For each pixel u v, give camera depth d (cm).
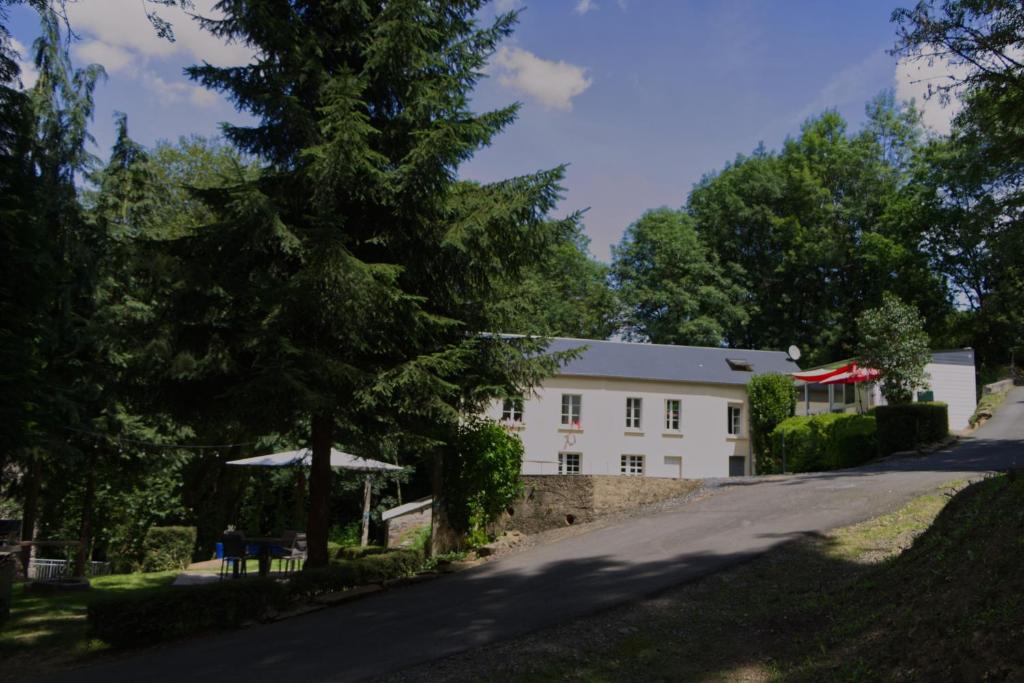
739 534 1159
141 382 1130
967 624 569
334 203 1105
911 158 4378
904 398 2336
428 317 1158
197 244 1109
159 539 2397
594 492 1557
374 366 1166
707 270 4312
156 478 2550
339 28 1201
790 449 2570
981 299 4019
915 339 2359
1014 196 1838
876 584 778
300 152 1045
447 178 1150
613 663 698
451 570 1288
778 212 4656
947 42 1261
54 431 1689
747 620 781
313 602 1081
